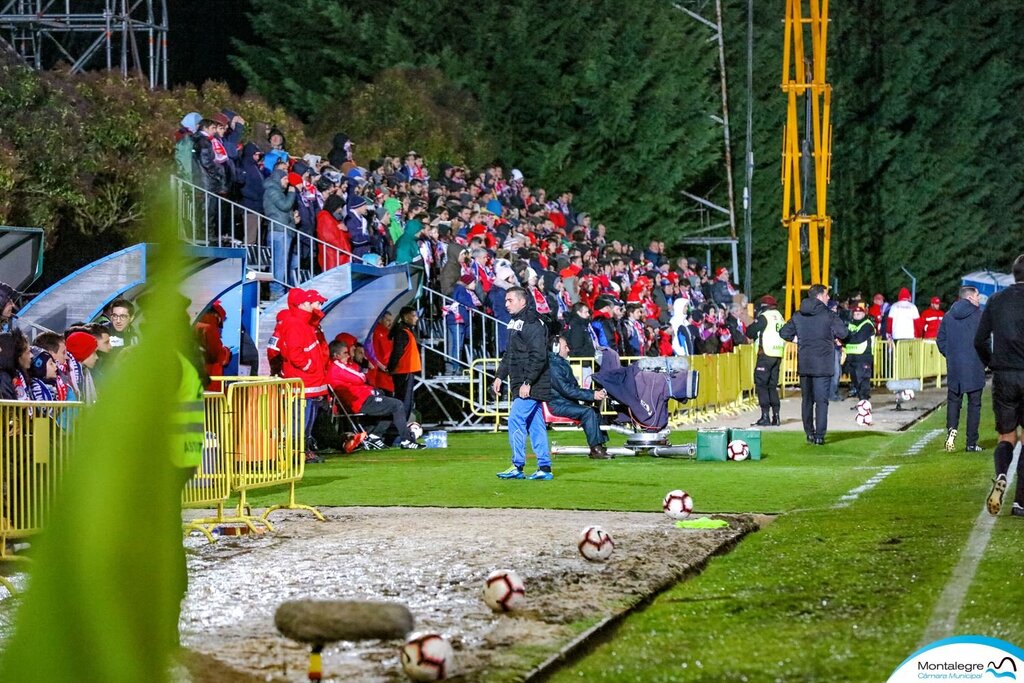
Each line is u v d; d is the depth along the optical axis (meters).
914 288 80.00
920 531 13.88
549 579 11.32
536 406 20.72
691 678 8.05
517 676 8.05
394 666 8.32
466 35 60.81
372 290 28.03
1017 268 15.48
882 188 81.94
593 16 63.16
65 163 28.84
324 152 45.97
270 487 19.59
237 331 24.09
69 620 3.54
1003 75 83.81
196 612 10.09
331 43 58.50
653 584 11.06
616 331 36.31
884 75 81.19
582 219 52.75
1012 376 15.00
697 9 71.50
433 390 34.69
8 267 22.17
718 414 36.75
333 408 27.00
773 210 75.00
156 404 3.52
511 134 61.91
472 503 17.47
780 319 33.22
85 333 17.16
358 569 11.96
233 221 28.02
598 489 19.19
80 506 3.53
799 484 19.75
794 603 10.28
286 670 8.22
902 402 42.88
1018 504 14.95
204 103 38.88
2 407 12.29
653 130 64.44
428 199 39.00
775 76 74.56
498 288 33.72
